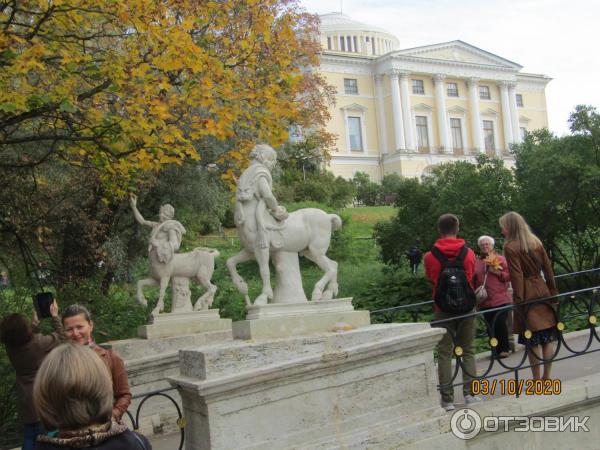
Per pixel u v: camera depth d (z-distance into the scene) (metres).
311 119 21.48
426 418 6.05
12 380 9.43
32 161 12.50
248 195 6.28
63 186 14.25
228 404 5.10
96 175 13.04
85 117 9.82
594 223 18.94
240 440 5.11
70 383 2.65
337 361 5.57
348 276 24.45
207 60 9.43
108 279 16.02
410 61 66.50
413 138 66.06
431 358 6.24
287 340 5.47
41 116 10.12
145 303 10.61
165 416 9.20
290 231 6.37
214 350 5.14
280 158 21.64
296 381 5.43
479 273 9.67
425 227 22.17
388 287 21.06
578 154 18.52
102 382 2.75
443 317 6.79
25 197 13.12
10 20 8.56
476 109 69.50
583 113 18.59
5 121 9.05
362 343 5.83
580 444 6.69
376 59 66.75
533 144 21.42
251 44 10.95
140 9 8.76
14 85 9.37
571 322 12.87
